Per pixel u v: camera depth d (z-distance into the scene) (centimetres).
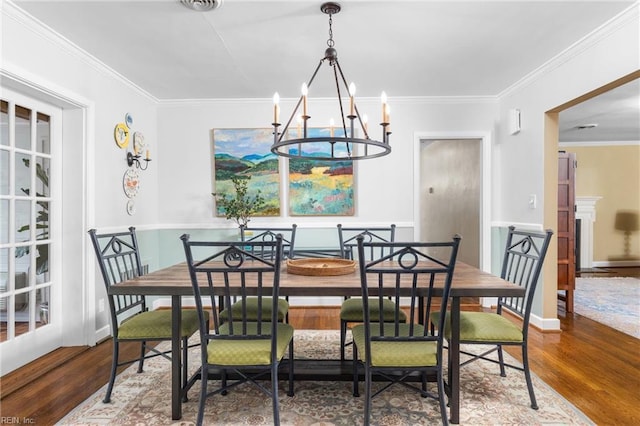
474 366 241
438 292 167
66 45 251
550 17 224
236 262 255
